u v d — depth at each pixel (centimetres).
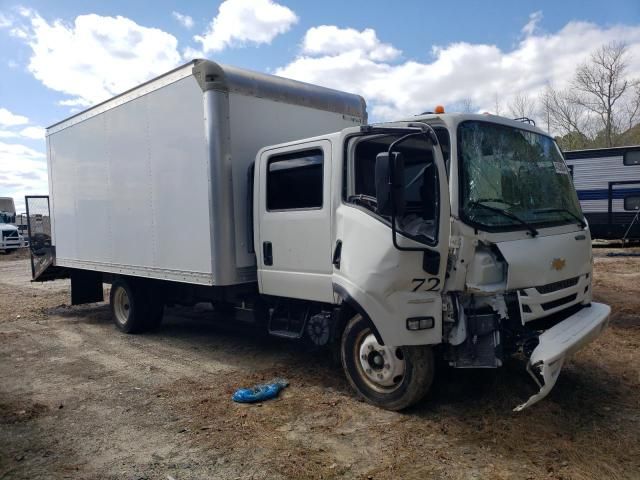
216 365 632
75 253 876
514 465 368
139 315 795
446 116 443
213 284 584
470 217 419
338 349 535
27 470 386
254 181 581
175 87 620
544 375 381
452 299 423
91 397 536
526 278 428
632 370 557
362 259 454
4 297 1280
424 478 355
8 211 3569
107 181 772
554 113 3469
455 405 474
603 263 1435
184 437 432
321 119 694
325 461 383
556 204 500
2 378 610
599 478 348
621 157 1809
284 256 550
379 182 412
